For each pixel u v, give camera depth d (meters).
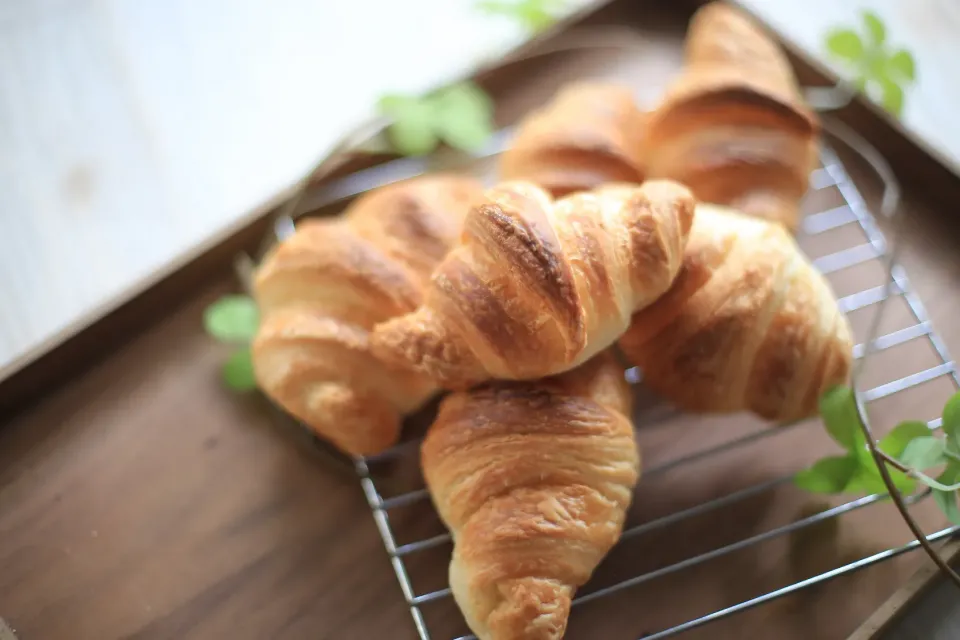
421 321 0.56
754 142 0.62
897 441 0.57
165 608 0.58
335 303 0.59
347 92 0.72
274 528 0.60
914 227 0.66
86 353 0.63
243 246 0.65
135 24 0.73
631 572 0.58
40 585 0.58
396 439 0.60
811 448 0.61
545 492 0.55
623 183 0.62
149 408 0.62
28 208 0.67
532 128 0.64
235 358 0.62
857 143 0.67
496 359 0.55
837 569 0.58
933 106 0.70
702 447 0.61
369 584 0.59
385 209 0.61
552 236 0.55
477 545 0.55
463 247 0.57
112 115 0.70
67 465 0.61
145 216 0.68
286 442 0.62
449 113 0.67
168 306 0.64
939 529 0.59
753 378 0.58
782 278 0.58
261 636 0.58
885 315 0.64
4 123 0.69
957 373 0.62
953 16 0.73
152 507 0.60
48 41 0.72
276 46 0.73
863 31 0.71
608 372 0.58
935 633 0.57
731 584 0.58
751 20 0.70
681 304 0.58
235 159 0.69
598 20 0.73
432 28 0.74
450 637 0.57
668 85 0.68
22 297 0.66
